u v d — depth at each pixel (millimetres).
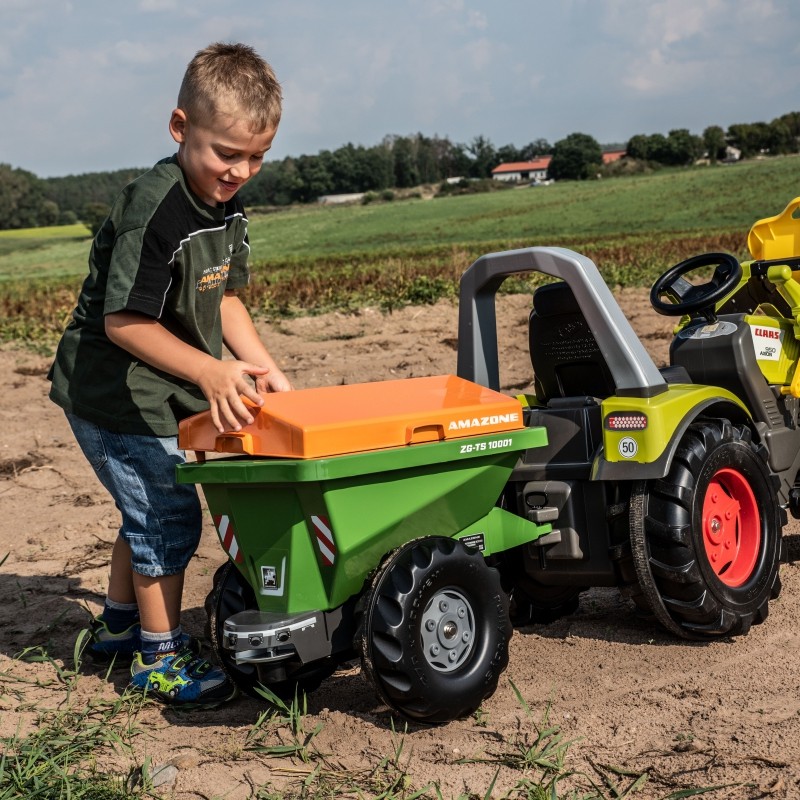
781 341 3879
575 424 3191
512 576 3404
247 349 3350
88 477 6059
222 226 2906
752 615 3258
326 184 127312
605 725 2621
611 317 3096
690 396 3168
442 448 2641
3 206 107188
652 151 120875
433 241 57531
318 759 2529
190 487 3012
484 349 3383
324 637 2598
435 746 2551
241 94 2615
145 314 2676
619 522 3193
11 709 2975
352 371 9109
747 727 2533
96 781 2430
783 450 3752
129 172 143250
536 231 59312
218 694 2938
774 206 62625
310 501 2455
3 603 4012
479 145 155875
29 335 12984
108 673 3098
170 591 3008
